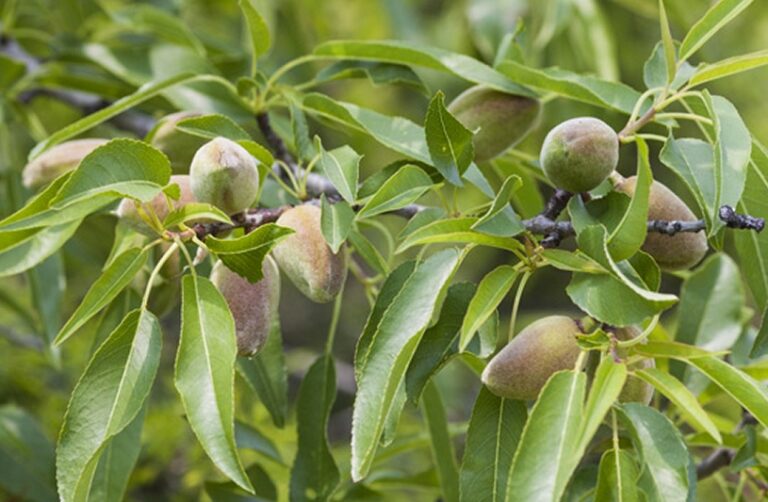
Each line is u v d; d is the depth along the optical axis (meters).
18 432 1.20
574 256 0.92
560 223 0.95
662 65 1.01
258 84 1.07
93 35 1.30
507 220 0.93
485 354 0.94
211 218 0.94
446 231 0.92
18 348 1.32
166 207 0.95
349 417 1.83
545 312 2.04
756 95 1.74
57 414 1.33
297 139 1.04
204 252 0.95
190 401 0.90
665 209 0.96
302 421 1.05
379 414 0.90
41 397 1.34
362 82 1.83
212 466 1.28
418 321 0.91
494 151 1.04
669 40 0.95
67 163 1.06
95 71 1.28
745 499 1.08
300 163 1.03
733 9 0.96
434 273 0.92
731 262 1.11
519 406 0.95
